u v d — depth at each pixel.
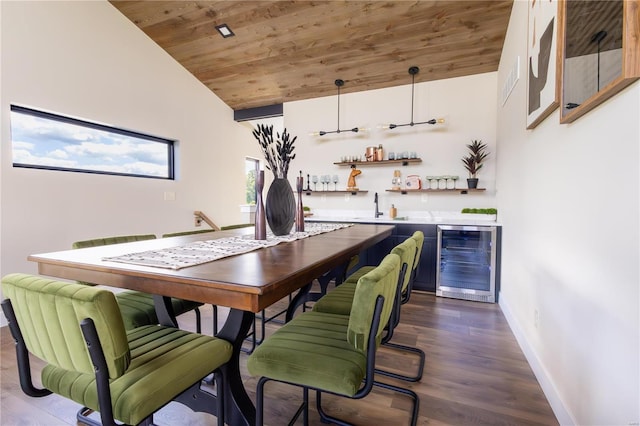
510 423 1.46
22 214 2.68
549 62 1.57
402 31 3.20
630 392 0.94
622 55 0.90
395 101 4.09
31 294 0.87
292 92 4.47
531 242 2.00
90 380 0.99
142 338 1.22
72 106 2.99
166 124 3.97
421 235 1.91
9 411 1.57
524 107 2.20
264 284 0.94
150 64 3.75
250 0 3.07
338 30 3.29
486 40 3.18
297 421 1.50
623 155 0.98
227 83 4.48
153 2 3.24
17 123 2.73
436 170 3.92
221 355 1.18
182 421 1.51
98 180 3.26
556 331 1.54
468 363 1.98
